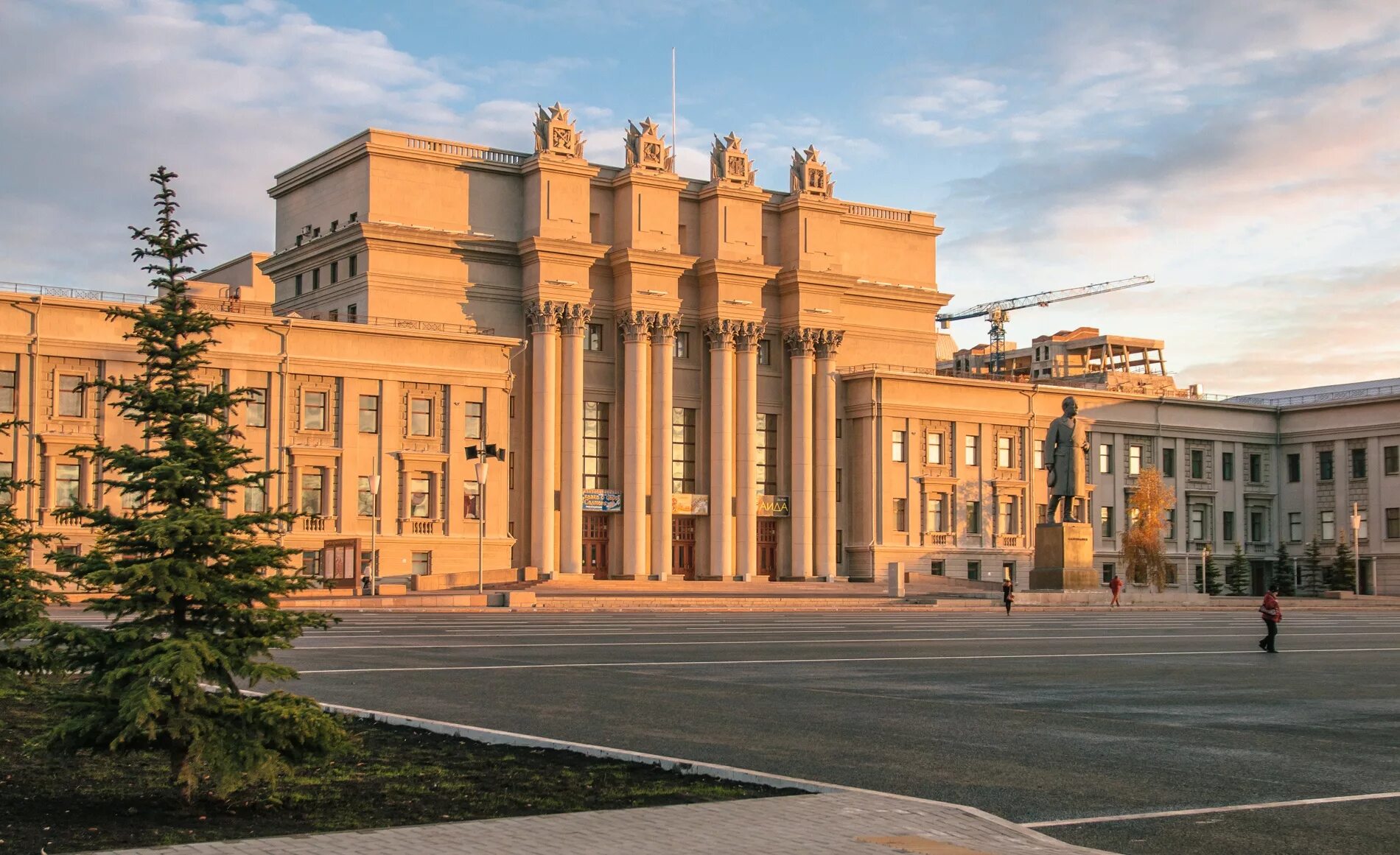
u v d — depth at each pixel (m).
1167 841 15.39
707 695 29.95
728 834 14.62
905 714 26.94
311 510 92.25
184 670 16.19
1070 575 95.62
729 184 112.69
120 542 16.84
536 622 62.25
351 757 20.39
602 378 109.19
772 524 116.75
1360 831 16.08
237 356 89.56
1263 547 142.00
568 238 105.12
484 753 20.89
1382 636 60.44
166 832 15.39
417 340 96.56
